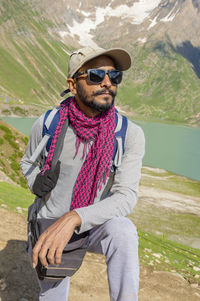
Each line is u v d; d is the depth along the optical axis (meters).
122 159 2.10
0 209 7.61
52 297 2.43
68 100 2.24
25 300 3.56
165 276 6.30
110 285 1.81
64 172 2.15
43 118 2.22
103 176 2.11
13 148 28.84
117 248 1.81
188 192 57.91
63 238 1.76
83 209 1.86
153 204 45.44
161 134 189.12
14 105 188.88
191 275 7.47
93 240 2.03
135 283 1.75
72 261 2.15
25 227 6.44
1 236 5.33
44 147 2.23
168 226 35.59
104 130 2.04
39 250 1.77
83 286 4.59
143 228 33.00
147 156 101.19
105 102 2.04
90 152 2.08
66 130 2.14
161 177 68.81
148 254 9.34
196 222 39.66
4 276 3.95
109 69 2.05
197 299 5.36
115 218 1.91
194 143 158.88
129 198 1.95
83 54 2.04
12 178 24.47
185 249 17.45
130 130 2.12
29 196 13.34
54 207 2.22
